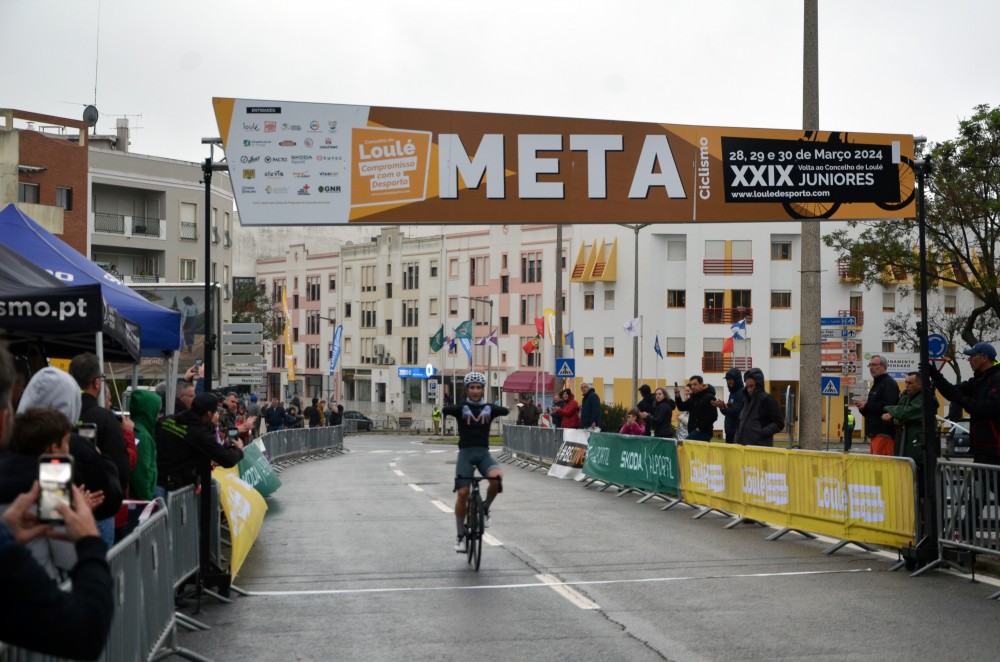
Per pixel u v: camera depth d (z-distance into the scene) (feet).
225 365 113.29
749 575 34.32
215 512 31.81
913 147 54.24
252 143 49.67
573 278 237.25
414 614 28.58
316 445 131.54
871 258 135.44
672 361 226.79
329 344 318.86
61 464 10.91
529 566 36.55
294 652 24.49
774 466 43.83
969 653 23.62
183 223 207.51
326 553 40.01
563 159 51.67
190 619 27.04
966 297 222.28
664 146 52.39
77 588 10.42
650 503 58.54
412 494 66.80
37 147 160.25
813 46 57.52
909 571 34.68
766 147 53.21
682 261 226.99
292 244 346.54
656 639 25.30
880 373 42.24
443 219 50.80
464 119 50.98
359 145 50.21
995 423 33.37
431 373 277.64
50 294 31.58
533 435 97.71
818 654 23.63
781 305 224.12
